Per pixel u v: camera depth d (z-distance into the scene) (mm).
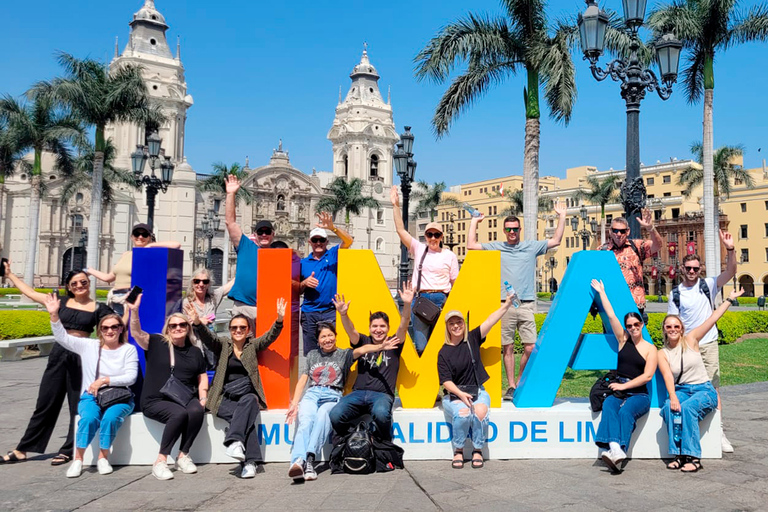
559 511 4363
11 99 30875
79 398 5910
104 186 37375
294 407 5879
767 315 20125
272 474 5445
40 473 5453
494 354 6359
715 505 4488
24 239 60688
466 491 4863
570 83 15227
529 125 15914
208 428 5855
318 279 7027
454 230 97812
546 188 88562
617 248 7016
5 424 7270
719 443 5793
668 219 68125
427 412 6047
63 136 29250
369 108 84000
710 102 20500
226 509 4453
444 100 16422
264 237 7043
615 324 6090
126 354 5809
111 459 5770
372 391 5770
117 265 7355
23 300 35375
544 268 80312
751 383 10195
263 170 73938
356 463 5336
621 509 4410
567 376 11250
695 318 6293
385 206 85688
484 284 6391
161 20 71062
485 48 15391
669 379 5664
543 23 15734
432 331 6613
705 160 20578
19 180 61656
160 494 4840
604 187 51156
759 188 61375
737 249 63250
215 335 5914
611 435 5473
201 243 67812
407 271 16984
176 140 69625
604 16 9766
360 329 6445
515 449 5957
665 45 9789
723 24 19812
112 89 24188
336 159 85375
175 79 69500
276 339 6281
